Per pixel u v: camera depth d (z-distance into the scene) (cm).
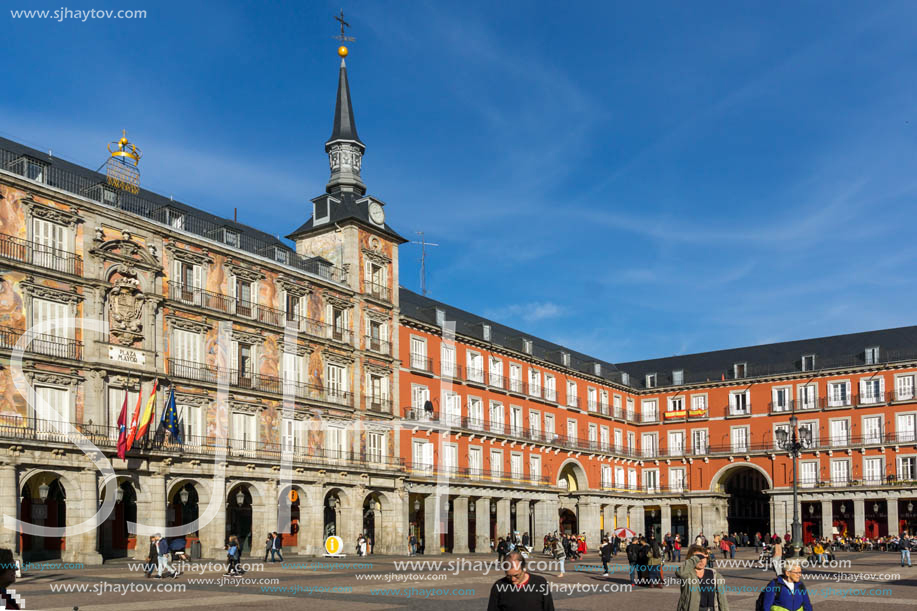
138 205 5059
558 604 2723
